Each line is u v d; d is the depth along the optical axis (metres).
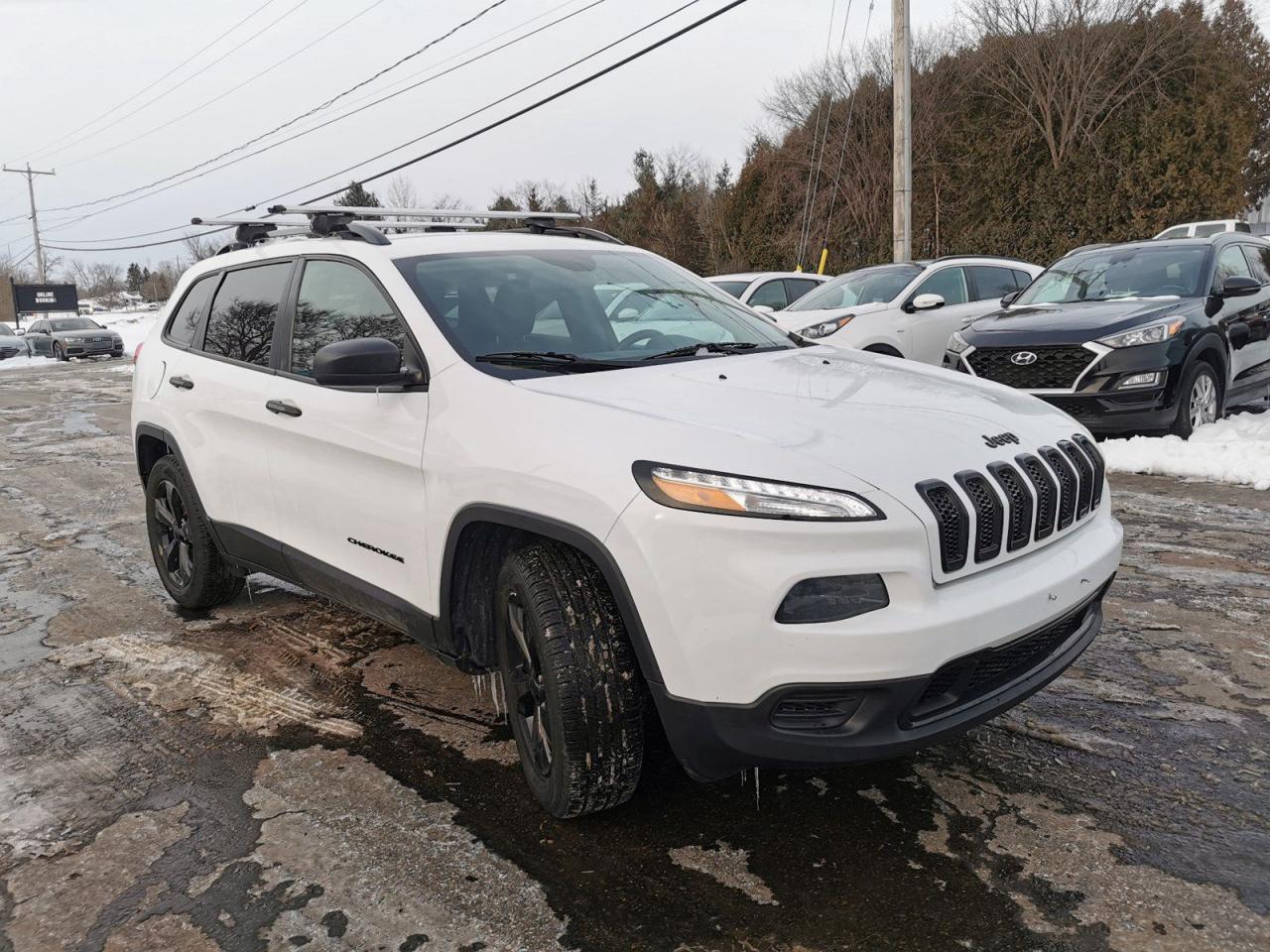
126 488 8.07
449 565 2.87
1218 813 2.62
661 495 2.31
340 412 3.30
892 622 2.22
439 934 2.27
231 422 3.96
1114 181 24.67
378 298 3.31
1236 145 23.73
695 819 2.72
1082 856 2.46
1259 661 3.59
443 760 3.14
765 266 32.72
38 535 6.49
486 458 2.70
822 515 2.22
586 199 51.94
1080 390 7.02
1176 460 6.68
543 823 2.74
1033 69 25.50
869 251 29.53
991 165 26.47
